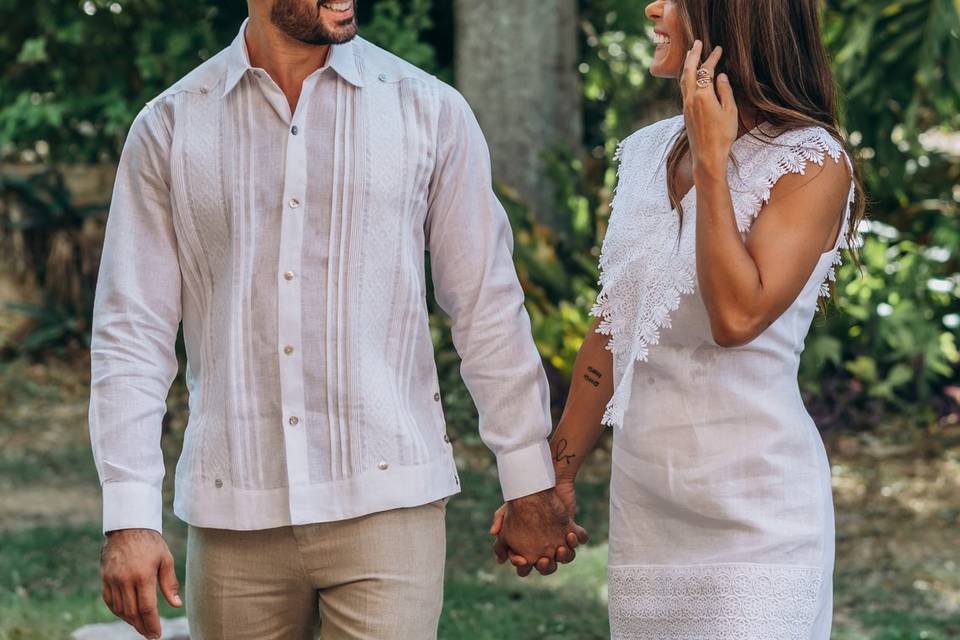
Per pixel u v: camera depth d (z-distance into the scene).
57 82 15.00
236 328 3.04
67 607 6.79
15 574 7.52
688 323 3.12
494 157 11.80
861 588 7.51
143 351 3.11
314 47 3.10
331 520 3.01
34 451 11.31
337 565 3.05
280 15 3.00
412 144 3.11
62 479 10.35
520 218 11.22
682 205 3.15
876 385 11.33
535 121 11.76
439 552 3.15
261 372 3.03
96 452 3.05
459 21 11.91
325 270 3.04
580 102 12.64
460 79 11.93
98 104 14.62
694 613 3.14
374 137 3.08
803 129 3.04
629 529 3.25
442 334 12.11
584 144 14.43
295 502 3.00
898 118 12.17
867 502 9.41
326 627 3.14
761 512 3.09
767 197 3.01
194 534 3.14
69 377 14.33
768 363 3.12
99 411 3.06
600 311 3.33
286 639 3.18
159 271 3.13
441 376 11.80
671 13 3.22
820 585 3.13
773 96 3.11
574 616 6.79
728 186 2.93
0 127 15.16
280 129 3.07
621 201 3.35
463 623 6.61
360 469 3.02
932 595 7.39
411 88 3.17
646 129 3.44
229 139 3.07
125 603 3.00
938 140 15.41
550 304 11.26
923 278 11.73
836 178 3.02
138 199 3.14
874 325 11.60
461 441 11.05
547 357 10.98
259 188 3.06
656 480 3.17
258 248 3.05
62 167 16.30
